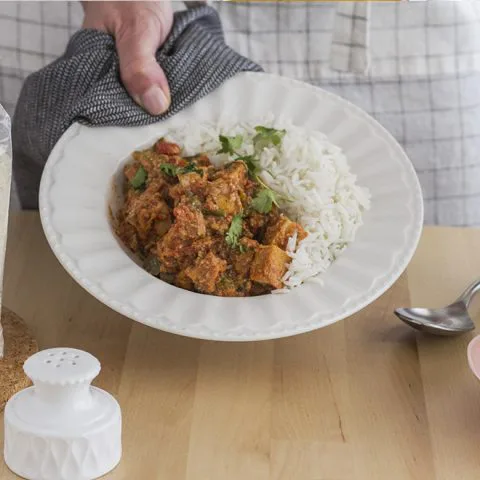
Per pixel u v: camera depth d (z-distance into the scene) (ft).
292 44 4.41
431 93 4.51
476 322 3.36
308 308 3.13
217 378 3.15
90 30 3.73
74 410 2.82
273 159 3.45
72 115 3.49
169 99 3.60
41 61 4.42
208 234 3.24
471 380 3.17
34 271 3.46
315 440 2.98
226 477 2.88
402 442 2.99
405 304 3.40
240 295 3.21
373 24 4.42
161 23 3.76
